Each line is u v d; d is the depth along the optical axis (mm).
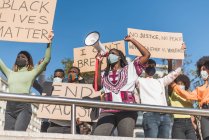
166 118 6766
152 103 6719
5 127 5977
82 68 8250
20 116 5875
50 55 6516
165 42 7984
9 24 6824
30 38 6738
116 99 5629
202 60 6387
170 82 6887
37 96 5133
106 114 5516
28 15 6922
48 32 6777
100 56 6066
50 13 6953
